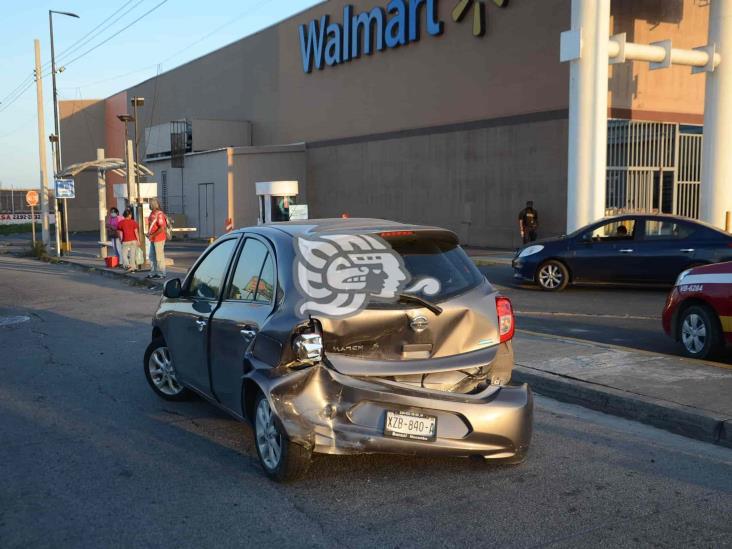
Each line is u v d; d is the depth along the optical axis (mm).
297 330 4613
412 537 4129
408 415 4586
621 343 9602
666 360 7828
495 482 4930
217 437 5957
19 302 15391
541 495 4711
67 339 10758
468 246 27812
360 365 4617
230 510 4512
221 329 5562
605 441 5805
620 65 23344
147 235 18328
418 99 30219
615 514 4430
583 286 15883
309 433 4531
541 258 14992
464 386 4902
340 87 35562
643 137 24094
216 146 43406
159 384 7117
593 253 14594
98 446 5773
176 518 4410
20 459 5496
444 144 28906
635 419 6344
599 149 17875
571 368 7531
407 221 31297
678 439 5879
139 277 18828
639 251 14203
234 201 37469
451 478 4996
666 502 4613
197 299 6250
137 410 6805
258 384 4758
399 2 30625
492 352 4984
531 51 24562
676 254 13883
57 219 29188
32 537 4184
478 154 27172
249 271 5500
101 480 5047
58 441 5914
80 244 39406
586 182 17969
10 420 6535
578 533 4172
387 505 4562
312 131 38094
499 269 19719
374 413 4559
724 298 7902
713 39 19672
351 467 5199
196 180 40844
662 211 24688
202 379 6059
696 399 6344
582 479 4992
